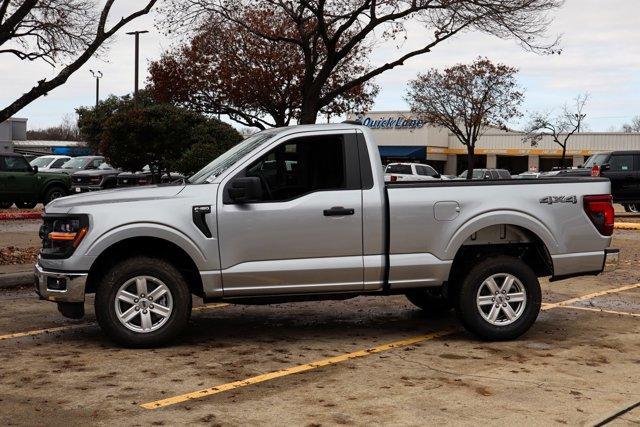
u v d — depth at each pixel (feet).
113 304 22.95
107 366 21.27
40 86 38.04
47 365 21.35
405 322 28.19
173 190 23.63
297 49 98.94
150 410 17.43
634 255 49.24
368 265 24.03
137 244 24.14
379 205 24.14
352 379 20.15
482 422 16.71
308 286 23.82
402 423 16.62
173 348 23.56
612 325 27.55
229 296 23.62
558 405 17.95
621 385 19.69
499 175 145.48
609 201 26.05
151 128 84.58
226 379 20.06
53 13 50.49
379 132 208.54
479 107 151.43
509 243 25.44
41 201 86.17
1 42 38.88
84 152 198.49
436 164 216.54
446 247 24.41
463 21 49.80
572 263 25.49
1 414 17.07
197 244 23.20
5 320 27.91
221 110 107.76
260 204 23.61
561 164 211.20
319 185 24.27
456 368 21.35
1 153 82.69
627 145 198.08
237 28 87.25
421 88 155.84
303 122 53.36
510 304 24.93
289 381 19.92
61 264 22.99
